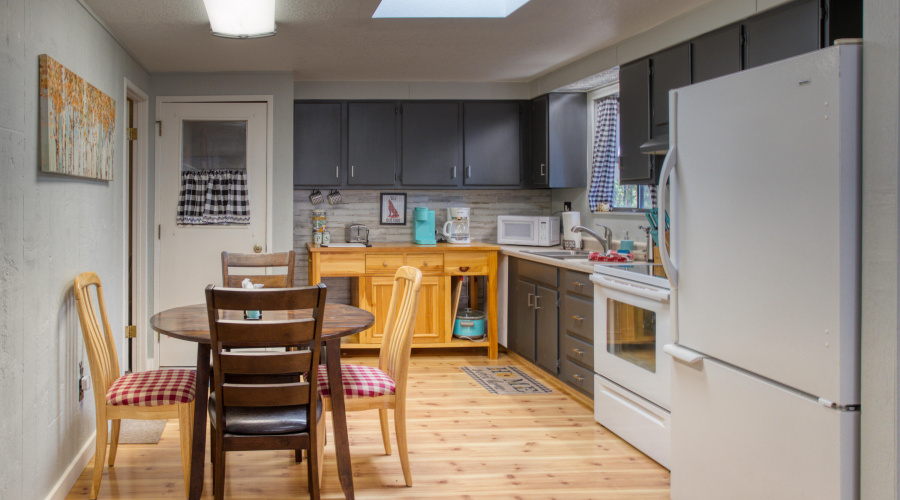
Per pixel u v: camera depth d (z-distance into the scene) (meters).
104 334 3.22
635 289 3.17
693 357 2.42
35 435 2.48
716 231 2.31
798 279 1.95
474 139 5.58
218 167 4.97
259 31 3.62
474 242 5.82
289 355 2.39
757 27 3.02
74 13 3.01
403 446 2.91
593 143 5.27
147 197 4.86
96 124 3.21
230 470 3.09
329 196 5.68
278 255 3.77
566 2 3.34
